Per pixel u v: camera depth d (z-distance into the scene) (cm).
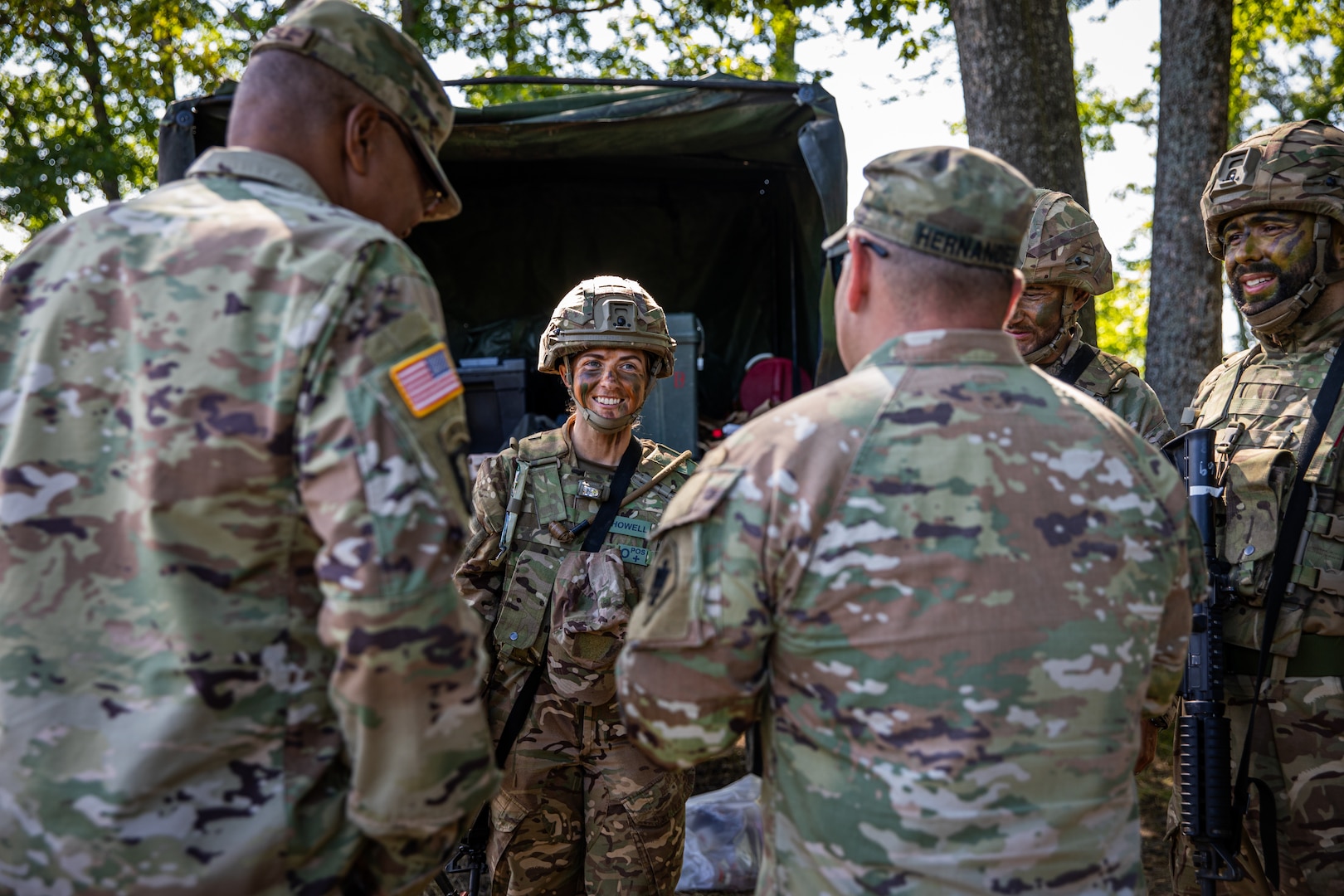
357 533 131
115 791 133
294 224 144
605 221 594
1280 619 236
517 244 598
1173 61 642
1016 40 557
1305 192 241
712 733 151
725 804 397
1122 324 1633
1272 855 229
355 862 150
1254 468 241
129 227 147
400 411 136
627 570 267
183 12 1106
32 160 1034
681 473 278
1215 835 224
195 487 135
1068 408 151
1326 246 245
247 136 157
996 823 137
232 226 144
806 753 146
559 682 260
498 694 269
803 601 143
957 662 137
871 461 142
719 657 146
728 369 595
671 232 596
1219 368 282
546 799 271
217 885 135
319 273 138
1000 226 151
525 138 470
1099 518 144
